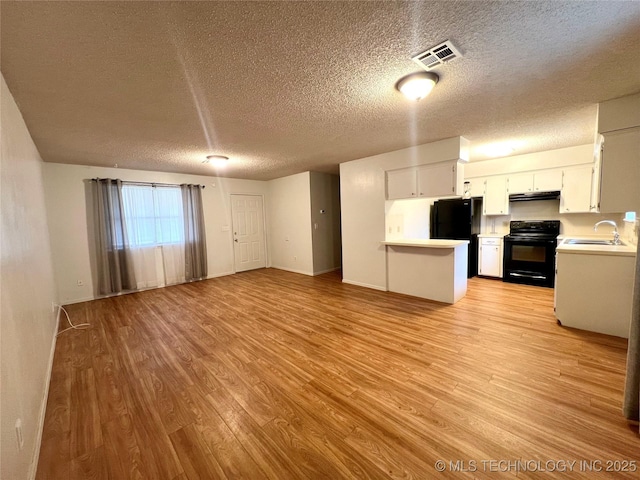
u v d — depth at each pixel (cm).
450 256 387
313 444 157
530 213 512
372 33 148
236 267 664
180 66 176
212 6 126
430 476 135
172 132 303
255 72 185
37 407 173
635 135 235
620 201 245
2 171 161
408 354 252
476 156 485
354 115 267
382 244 461
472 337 282
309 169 576
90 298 463
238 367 240
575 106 256
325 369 233
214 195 622
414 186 409
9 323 138
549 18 138
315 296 448
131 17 131
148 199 525
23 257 191
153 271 531
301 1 124
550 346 258
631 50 168
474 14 135
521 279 486
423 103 242
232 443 159
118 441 162
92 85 196
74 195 451
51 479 139
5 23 130
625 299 270
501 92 224
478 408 180
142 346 286
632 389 162
